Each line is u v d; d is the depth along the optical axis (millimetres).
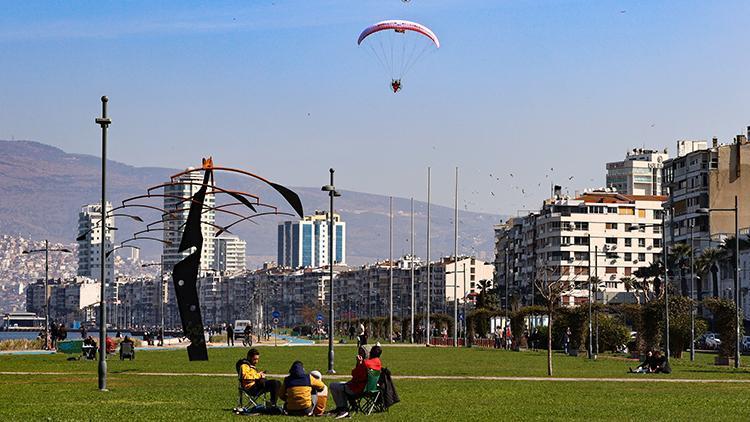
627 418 41000
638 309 110688
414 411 43344
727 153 194000
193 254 81438
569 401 48719
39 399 48625
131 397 50062
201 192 79938
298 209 80062
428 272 171625
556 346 140000
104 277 57000
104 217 57812
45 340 127312
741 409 45250
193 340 84062
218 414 41688
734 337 96375
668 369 76188
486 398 50250
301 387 41750
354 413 42438
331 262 78188
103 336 56000
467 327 160000
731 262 184375
